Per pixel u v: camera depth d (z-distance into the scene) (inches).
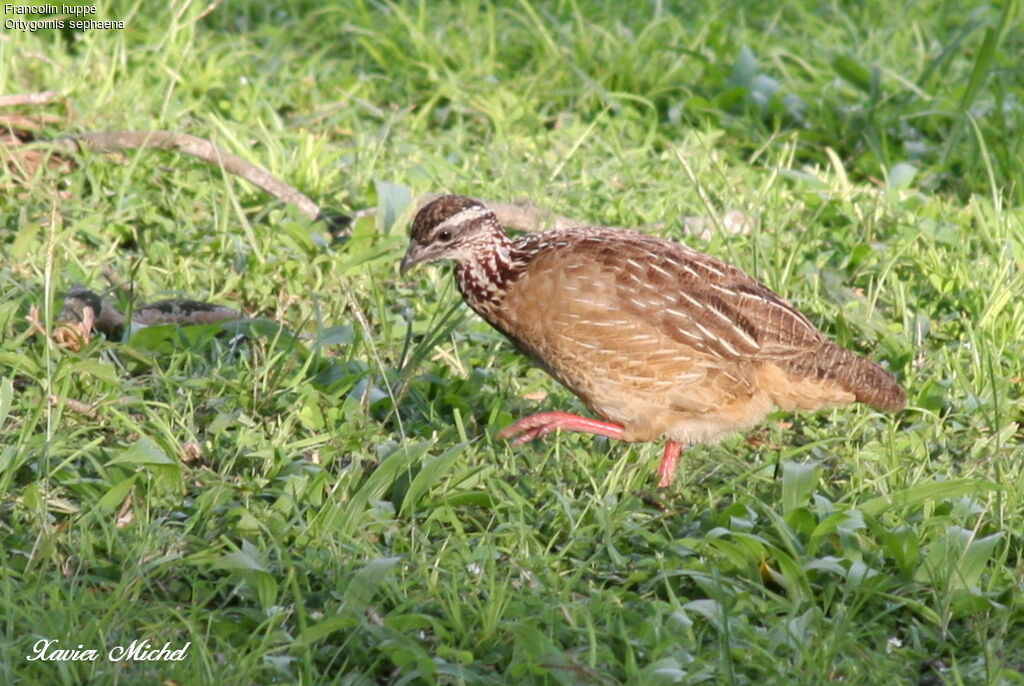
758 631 326.3
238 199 557.9
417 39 711.1
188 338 447.8
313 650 313.9
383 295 489.1
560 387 463.8
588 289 405.7
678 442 418.0
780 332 409.7
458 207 417.1
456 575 338.3
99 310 456.8
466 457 402.9
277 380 425.7
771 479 408.2
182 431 403.2
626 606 339.0
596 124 665.0
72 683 298.5
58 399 400.2
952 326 497.4
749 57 695.7
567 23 750.5
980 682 319.0
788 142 662.5
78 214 530.3
